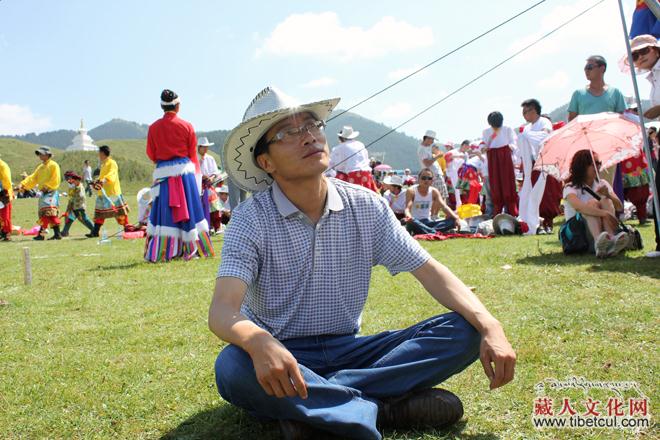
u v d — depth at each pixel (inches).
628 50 132.6
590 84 310.0
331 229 96.7
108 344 153.6
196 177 324.5
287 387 80.6
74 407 111.6
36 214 867.4
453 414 94.2
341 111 209.3
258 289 97.1
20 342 157.1
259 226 94.3
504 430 94.3
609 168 318.0
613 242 239.6
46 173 543.8
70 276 267.9
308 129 92.7
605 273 205.8
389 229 99.5
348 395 88.7
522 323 151.3
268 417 97.5
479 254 276.8
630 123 289.9
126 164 2464.3
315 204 96.3
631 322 146.0
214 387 118.9
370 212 99.0
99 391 119.0
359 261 99.5
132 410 108.9
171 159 316.2
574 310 159.6
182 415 106.3
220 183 571.2
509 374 85.7
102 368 133.3
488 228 378.3
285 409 86.4
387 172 955.3
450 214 398.3
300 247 95.3
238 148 97.2
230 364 86.4
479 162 529.7
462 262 254.8
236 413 104.4
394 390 93.8
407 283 213.0
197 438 96.3
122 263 313.4
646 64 233.0
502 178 414.0
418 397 93.9
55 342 156.7
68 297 215.8
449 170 623.8
